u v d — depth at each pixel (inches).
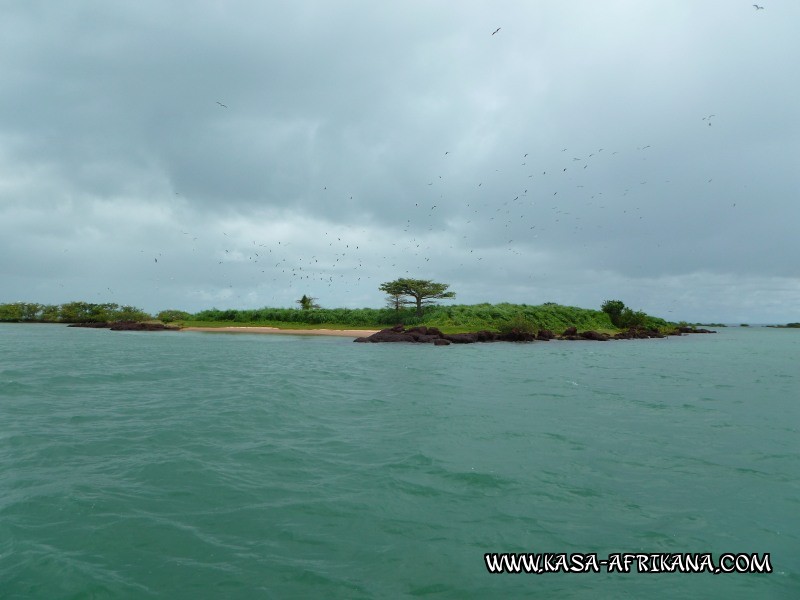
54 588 181.9
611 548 223.5
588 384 768.3
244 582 189.5
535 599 182.5
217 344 1750.7
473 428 445.1
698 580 197.3
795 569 207.6
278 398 595.2
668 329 3762.3
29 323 3986.2
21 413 485.1
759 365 1162.6
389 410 527.8
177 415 488.7
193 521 243.4
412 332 2081.7
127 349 1401.3
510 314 2672.2
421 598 181.9
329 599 179.3
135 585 186.1
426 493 284.8
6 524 234.5
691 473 328.2
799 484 309.4
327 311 3211.1
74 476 304.3
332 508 261.3
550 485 301.0
